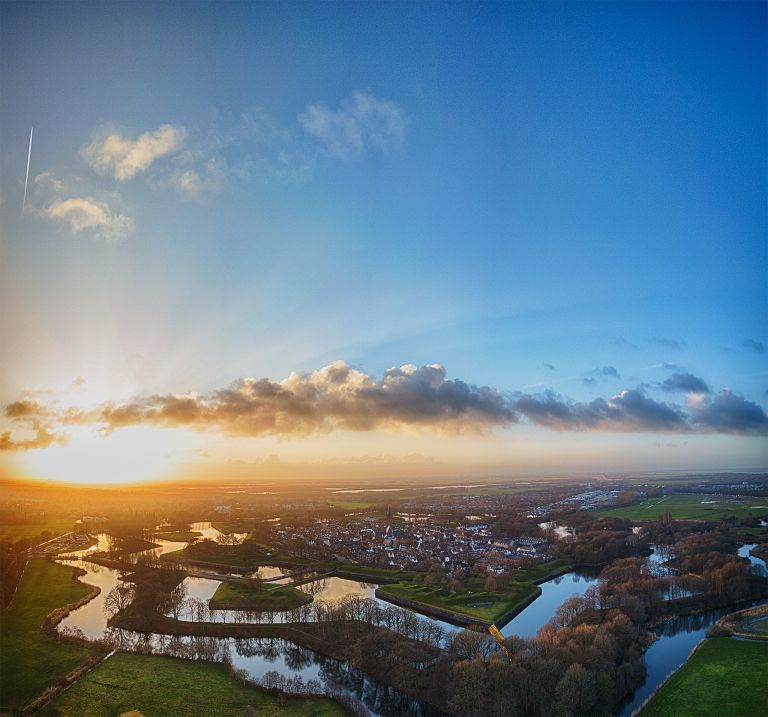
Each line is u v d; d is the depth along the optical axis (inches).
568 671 7278.5
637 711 7352.4
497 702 7101.4
